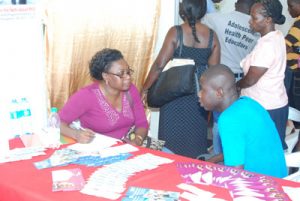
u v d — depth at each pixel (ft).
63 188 5.81
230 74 7.04
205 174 6.32
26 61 8.55
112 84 8.45
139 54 11.78
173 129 10.88
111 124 8.71
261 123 6.91
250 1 11.30
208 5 12.36
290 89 12.60
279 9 9.48
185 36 10.27
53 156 7.19
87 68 10.70
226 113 6.89
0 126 8.18
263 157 6.88
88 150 7.52
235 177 6.22
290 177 7.14
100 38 10.74
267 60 9.37
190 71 10.20
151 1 11.62
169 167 6.64
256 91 9.75
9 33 8.27
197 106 10.74
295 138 10.84
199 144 11.12
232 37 11.19
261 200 5.45
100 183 5.99
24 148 7.61
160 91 10.52
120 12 11.06
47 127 8.32
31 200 5.69
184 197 5.54
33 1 8.87
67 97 10.33
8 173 6.46
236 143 6.71
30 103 8.64
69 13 9.98
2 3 8.55
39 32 8.70
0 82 8.21
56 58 10.00
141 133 9.16
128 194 5.62
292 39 13.79
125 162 6.87
